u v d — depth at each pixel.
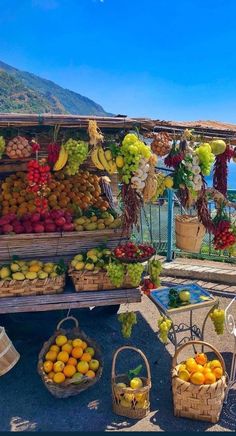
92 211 4.82
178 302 4.00
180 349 3.48
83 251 4.51
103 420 3.39
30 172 3.52
